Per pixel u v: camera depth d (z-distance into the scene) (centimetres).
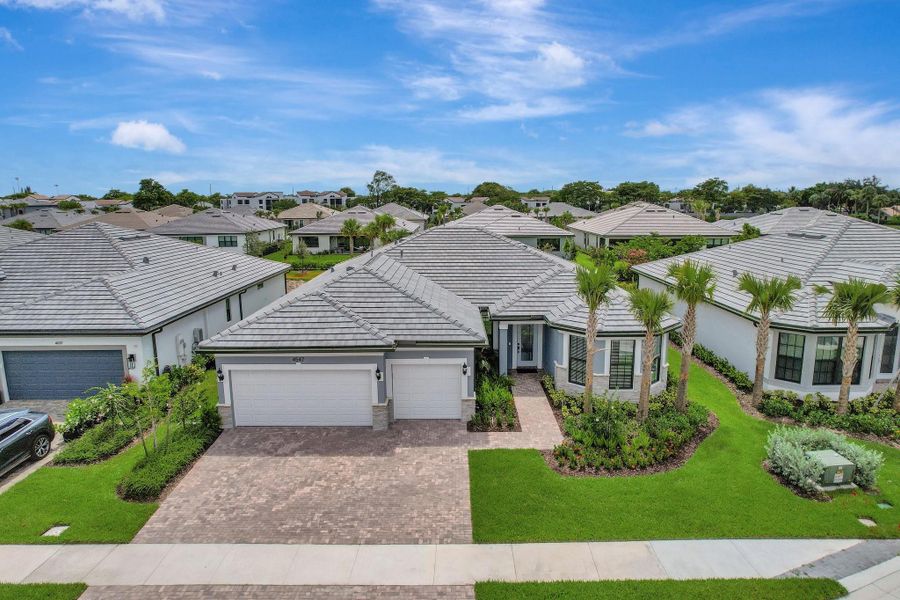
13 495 1273
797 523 1158
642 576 996
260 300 3075
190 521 1177
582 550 1073
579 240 6356
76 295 1962
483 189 14712
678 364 2278
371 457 1455
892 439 1578
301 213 8512
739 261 2566
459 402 1688
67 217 7112
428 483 1324
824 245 2228
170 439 1516
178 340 2128
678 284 1609
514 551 1072
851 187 11019
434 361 1645
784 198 11594
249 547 1091
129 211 7481
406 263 2394
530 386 1984
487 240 2530
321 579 998
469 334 1634
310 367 1586
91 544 1100
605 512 1195
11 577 1000
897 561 1039
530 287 2120
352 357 1582
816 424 1656
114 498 1263
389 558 1056
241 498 1266
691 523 1155
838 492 1282
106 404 1461
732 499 1248
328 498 1264
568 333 1852
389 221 5491
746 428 1638
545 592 955
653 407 1725
